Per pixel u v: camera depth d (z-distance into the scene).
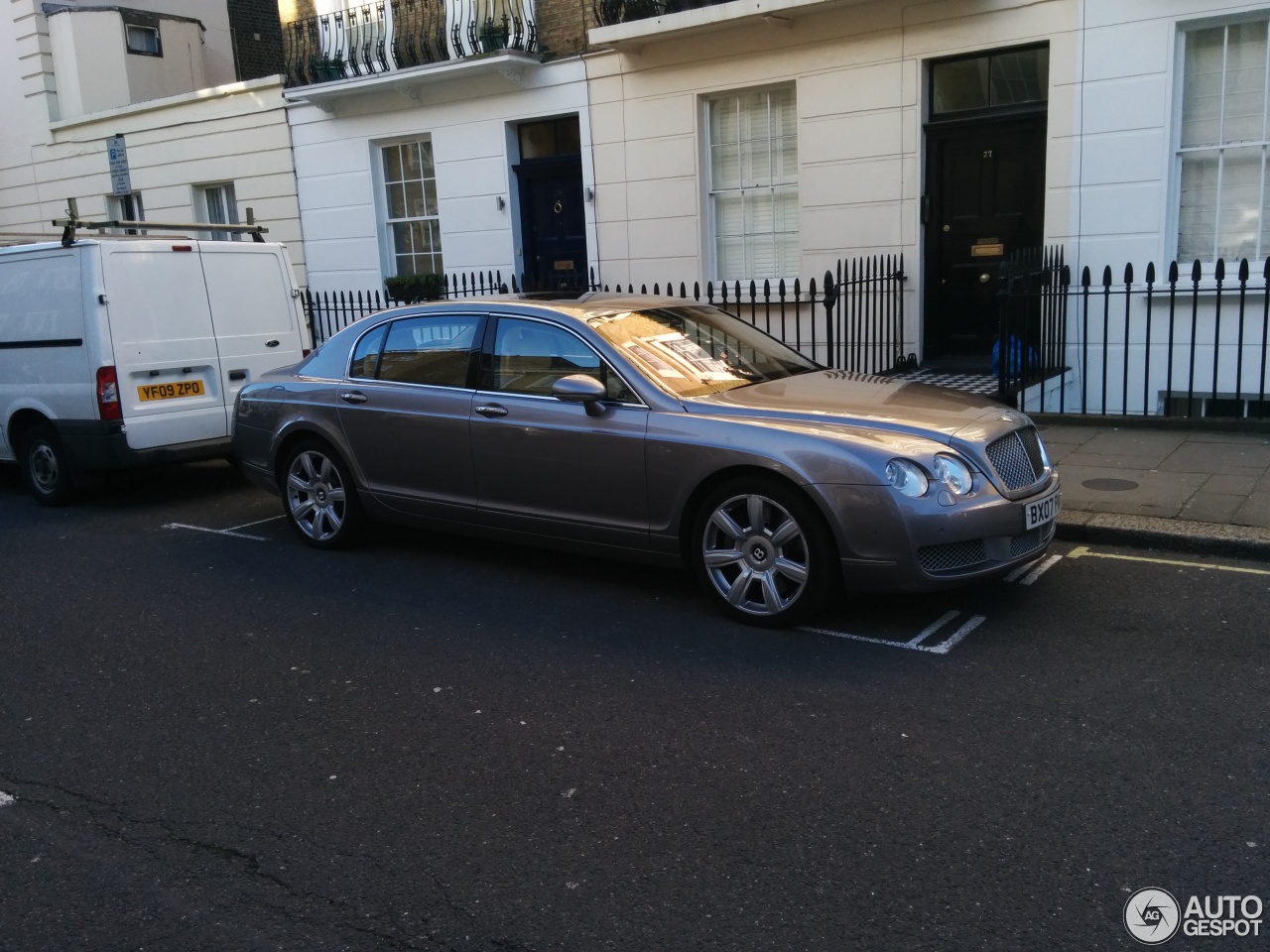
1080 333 10.10
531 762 4.06
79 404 8.48
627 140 12.30
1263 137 9.19
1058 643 4.96
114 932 3.11
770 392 5.70
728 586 5.44
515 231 13.50
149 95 18.11
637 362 5.73
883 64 10.55
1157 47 9.27
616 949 2.94
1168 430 8.77
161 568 6.95
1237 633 4.97
